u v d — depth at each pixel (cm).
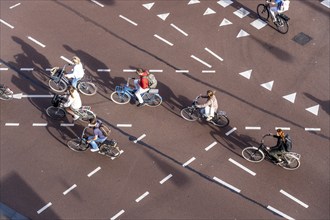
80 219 2630
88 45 3519
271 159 2856
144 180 2792
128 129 3023
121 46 3519
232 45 3556
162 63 3416
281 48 3550
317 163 2888
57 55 3444
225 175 2823
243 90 3266
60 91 3212
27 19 3691
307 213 2681
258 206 2700
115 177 2803
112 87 3253
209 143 2970
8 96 3131
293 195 2750
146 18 3728
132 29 3644
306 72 3391
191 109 3017
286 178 2819
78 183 2773
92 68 3362
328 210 2692
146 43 3550
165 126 3044
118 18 3725
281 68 3409
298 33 3656
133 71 3359
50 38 3556
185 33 3628
